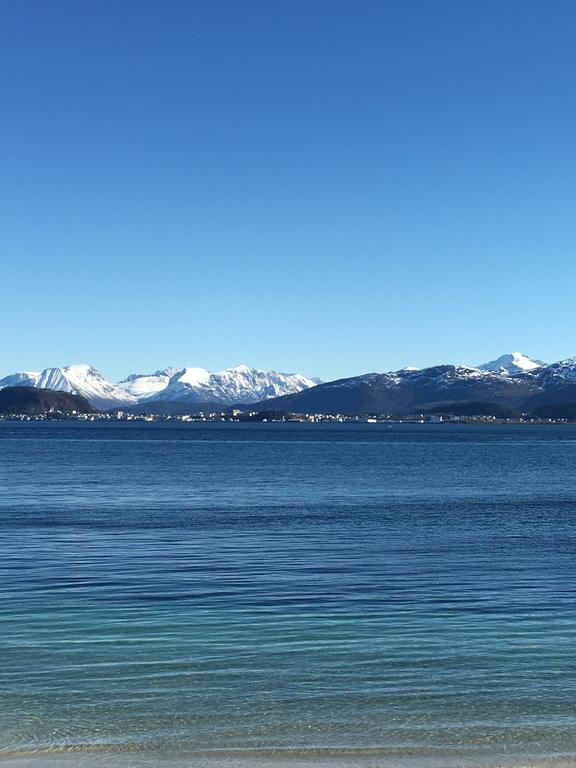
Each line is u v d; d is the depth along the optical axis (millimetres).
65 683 18922
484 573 32719
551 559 36125
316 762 14852
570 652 21578
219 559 35625
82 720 16781
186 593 28625
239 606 26656
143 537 42094
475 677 19547
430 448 176125
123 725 16547
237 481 82812
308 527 46781
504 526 48031
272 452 152250
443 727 16547
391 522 49500
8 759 14914
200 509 56375
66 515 51969
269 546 39375
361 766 14680
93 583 30250
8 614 25422
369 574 32375
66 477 86000
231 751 15352
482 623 24547
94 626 23906
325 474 94375
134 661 20562
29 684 18844
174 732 16219
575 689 18750
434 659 20922
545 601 27578
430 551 38250
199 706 17578
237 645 22047
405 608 26453
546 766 14680
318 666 20312
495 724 16703
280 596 28219
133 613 25609
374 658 20969
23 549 37938
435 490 74188
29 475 88812
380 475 93625
